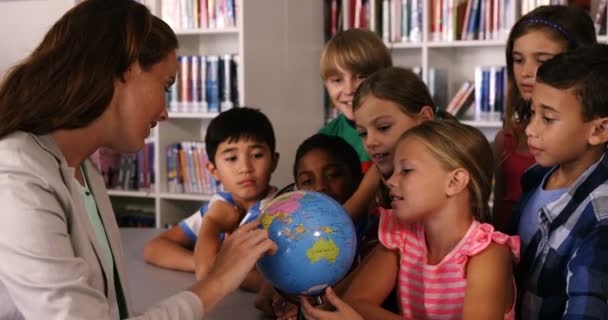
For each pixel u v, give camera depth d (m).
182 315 1.11
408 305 1.39
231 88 3.97
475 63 4.04
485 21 3.77
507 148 1.98
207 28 3.90
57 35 1.16
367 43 2.38
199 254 1.95
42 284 1.00
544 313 1.31
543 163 1.37
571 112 1.31
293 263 1.23
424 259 1.38
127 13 1.17
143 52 1.16
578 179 1.32
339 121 2.62
